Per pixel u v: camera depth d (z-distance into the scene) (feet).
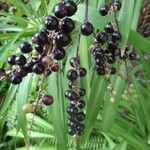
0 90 1.83
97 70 0.69
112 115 0.89
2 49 0.77
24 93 0.86
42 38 0.58
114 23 0.66
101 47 0.67
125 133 1.38
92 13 0.67
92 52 0.67
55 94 0.87
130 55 0.76
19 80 0.65
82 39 0.81
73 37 0.83
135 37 0.71
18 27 0.89
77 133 0.76
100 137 1.73
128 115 1.50
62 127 0.88
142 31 1.37
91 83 0.85
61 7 0.54
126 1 0.66
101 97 0.81
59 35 0.57
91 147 1.72
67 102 0.91
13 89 0.93
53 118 0.89
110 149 1.58
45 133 1.82
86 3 0.62
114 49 0.66
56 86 0.87
